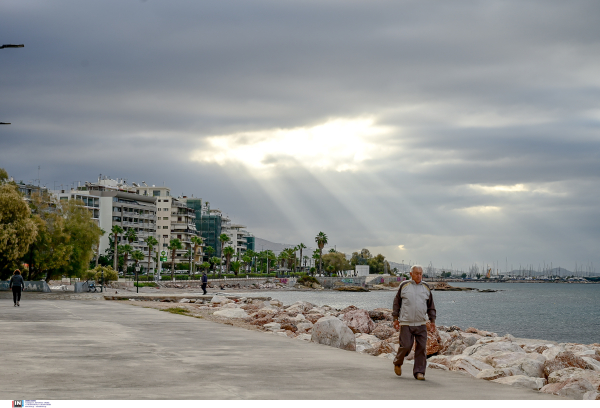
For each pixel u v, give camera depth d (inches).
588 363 600.7
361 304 4483.3
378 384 388.8
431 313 426.9
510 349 838.5
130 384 362.0
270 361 484.4
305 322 1181.7
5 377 377.7
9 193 2209.6
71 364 441.1
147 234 7135.8
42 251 2529.5
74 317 964.6
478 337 1207.6
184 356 502.6
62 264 2586.1
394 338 968.9
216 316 1203.9
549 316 3681.1
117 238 6604.3
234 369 434.0
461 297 7509.8
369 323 1200.8
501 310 4399.6
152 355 503.5
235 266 7741.1
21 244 2178.9
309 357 517.3
